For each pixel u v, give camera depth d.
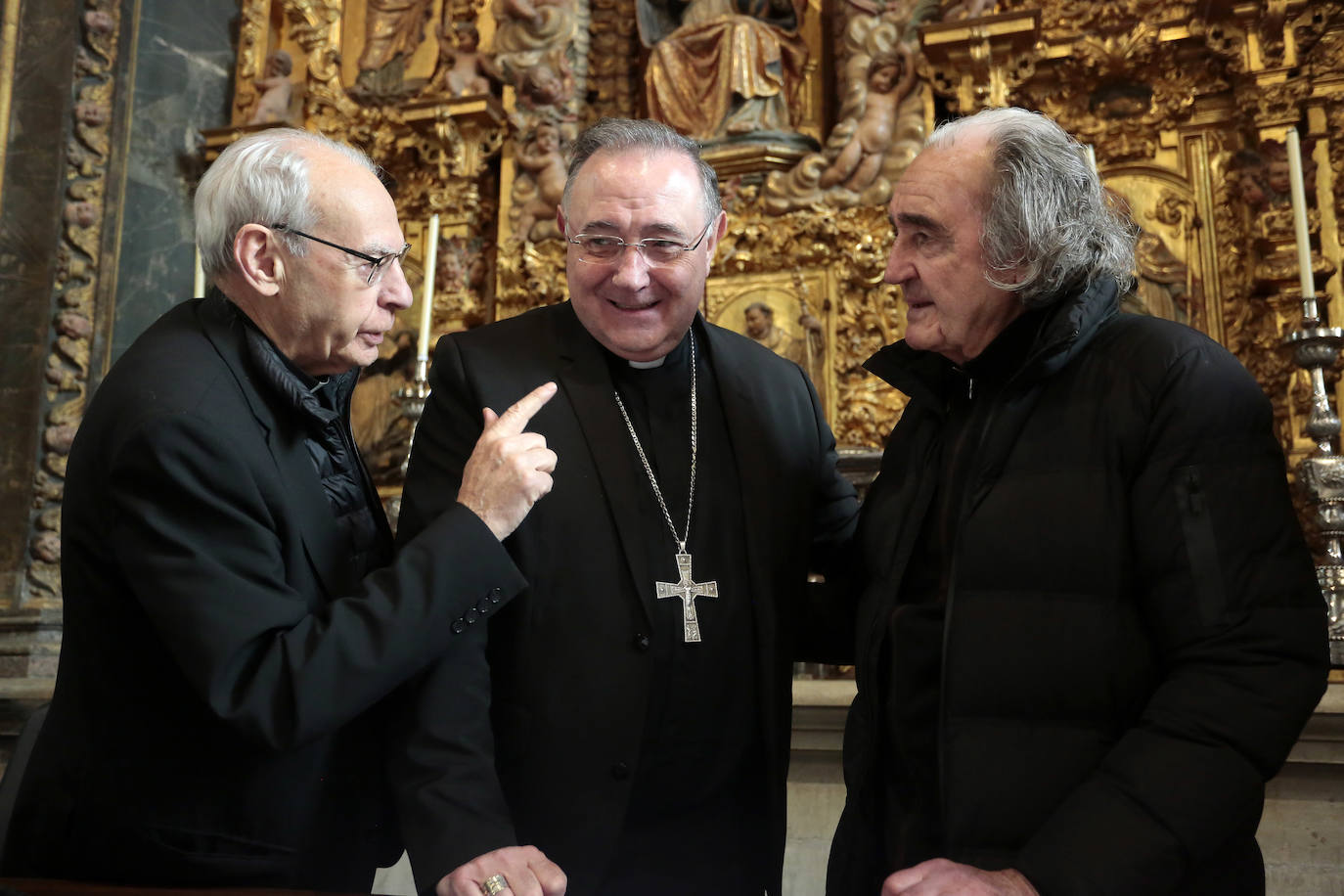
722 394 2.18
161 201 5.80
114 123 5.68
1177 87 4.69
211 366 1.80
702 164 2.10
